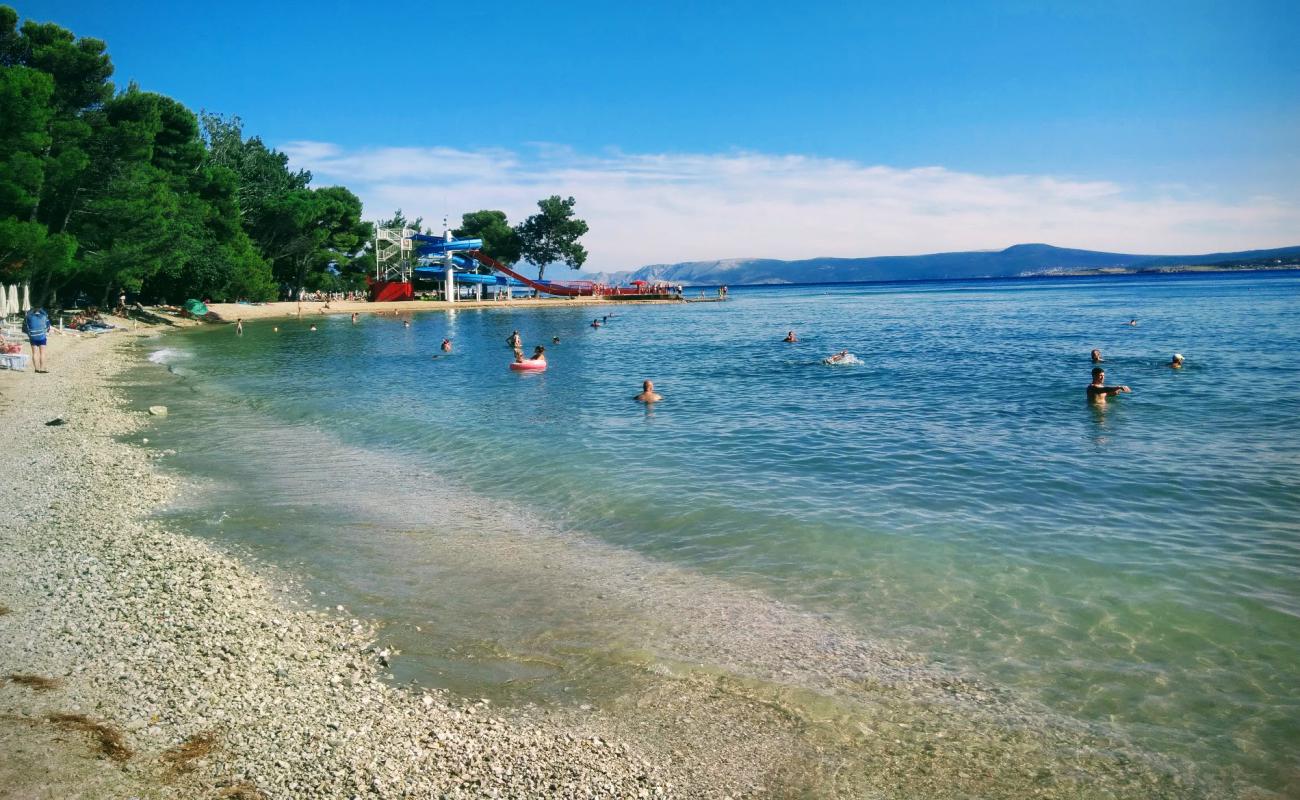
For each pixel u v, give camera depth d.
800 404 23.25
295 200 78.50
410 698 6.93
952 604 8.92
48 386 26.81
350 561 10.48
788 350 42.16
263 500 13.42
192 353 41.81
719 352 41.56
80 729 6.02
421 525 12.10
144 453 16.89
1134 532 11.18
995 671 7.45
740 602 9.13
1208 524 11.45
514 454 16.95
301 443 18.30
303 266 87.19
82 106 47.88
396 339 52.38
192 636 7.85
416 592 9.45
